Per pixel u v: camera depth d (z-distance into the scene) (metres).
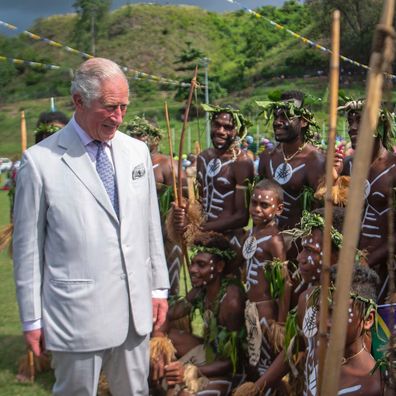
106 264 3.04
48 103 30.38
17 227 3.04
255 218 3.96
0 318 6.36
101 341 3.04
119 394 3.31
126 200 3.11
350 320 2.83
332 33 1.90
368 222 3.98
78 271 3.01
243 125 4.75
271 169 4.38
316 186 4.16
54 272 3.03
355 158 1.76
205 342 4.25
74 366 3.07
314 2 49.69
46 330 3.04
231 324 4.11
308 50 52.06
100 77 2.94
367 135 1.74
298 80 48.41
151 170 3.33
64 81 30.09
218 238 4.25
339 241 3.14
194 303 4.38
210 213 4.85
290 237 4.02
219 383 4.05
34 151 3.06
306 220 3.31
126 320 3.12
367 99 1.73
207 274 4.15
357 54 38.56
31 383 4.79
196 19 70.62
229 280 4.20
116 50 63.56
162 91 44.56
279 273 3.85
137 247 3.14
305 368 3.19
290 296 3.89
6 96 31.12
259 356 3.93
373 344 3.21
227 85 54.28
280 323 3.86
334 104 1.93
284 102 4.21
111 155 3.15
